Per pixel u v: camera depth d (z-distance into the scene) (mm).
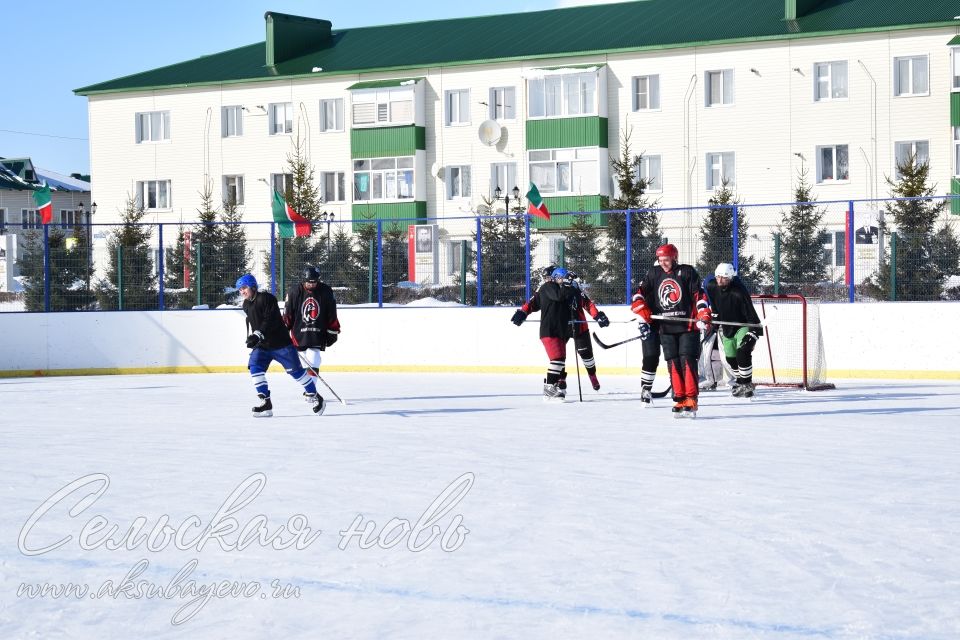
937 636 4312
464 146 43969
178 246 21828
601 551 5699
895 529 6137
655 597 4867
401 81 44094
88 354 21141
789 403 13461
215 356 21188
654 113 41344
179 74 48906
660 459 8773
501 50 44031
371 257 21281
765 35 39562
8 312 21188
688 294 11570
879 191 38375
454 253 21016
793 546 5766
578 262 20312
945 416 11844
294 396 15266
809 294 19141
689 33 41469
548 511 6715
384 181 44688
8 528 6410
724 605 4742
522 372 19812
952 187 37312
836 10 40500
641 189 39625
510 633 4402
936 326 17625
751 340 14062
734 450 9266
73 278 21578
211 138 47344
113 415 12828
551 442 9828
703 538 5965
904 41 38000
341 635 4426
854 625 4449
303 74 45500
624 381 17531
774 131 39625
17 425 11820
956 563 5395
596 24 44656
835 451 9188
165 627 4574
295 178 43375
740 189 40125
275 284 21719
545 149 42625
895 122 38188
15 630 4559
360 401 14180
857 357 18047
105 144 49000
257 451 9422
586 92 42188
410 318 20453
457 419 11828
